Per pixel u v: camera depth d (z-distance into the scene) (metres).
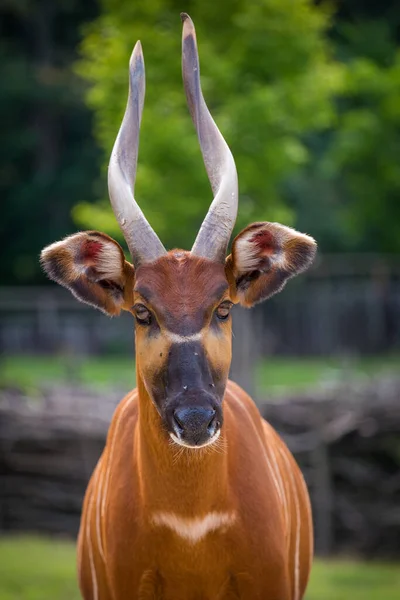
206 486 11.57
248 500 11.98
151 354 11.25
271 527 12.08
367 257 71.12
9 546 31.62
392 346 62.47
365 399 31.14
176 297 11.25
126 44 30.27
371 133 43.47
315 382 46.50
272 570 12.02
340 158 44.97
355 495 31.11
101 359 65.38
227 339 11.47
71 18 90.81
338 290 64.25
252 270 12.09
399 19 78.62
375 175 44.97
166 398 11.03
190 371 10.96
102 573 12.63
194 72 12.74
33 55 93.00
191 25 12.82
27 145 85.06
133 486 12.06
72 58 89.44
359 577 27.34
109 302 12.19
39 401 34.78
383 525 30.81
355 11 79.75
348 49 63.75
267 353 65.31
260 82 30.88
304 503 14.02
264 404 31.20
